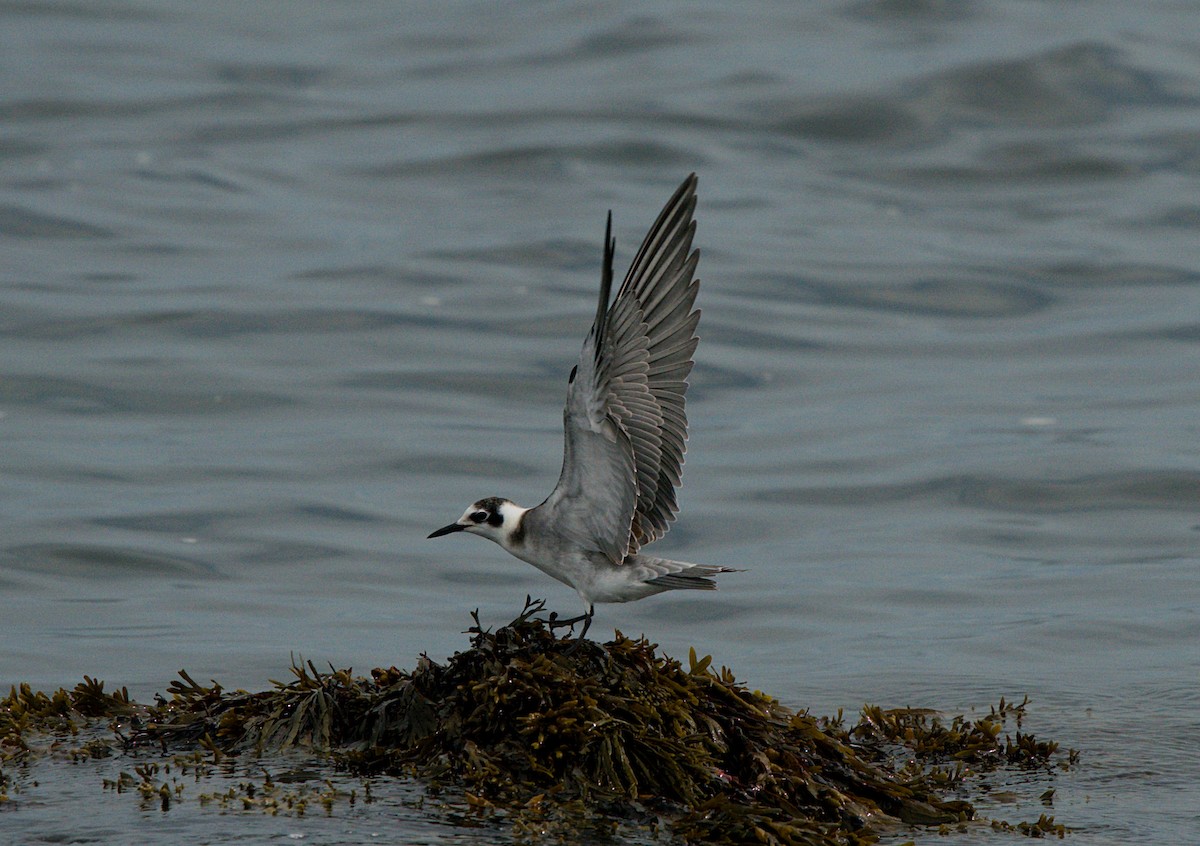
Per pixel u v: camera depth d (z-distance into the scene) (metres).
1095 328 24.02
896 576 15.77
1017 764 10.41
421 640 13.84
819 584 15.55
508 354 22.44
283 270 25.53
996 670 12.88
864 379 22.17
